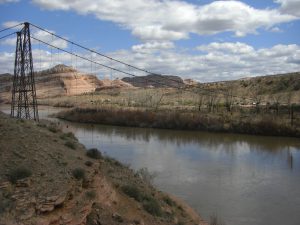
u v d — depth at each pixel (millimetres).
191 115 83688
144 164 45500
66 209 15094
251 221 27578
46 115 112812
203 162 47656
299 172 42844
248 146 60469
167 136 71875
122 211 18531
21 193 14422
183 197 32531
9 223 12539
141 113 90438
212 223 25219
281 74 136625
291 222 27656
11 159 16891
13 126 20969
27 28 47031
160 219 20484
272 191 35281
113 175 23812
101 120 95375
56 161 18266
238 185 37062
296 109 85438
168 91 154250
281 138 68625
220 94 127000
